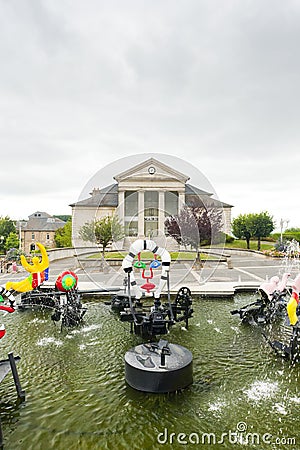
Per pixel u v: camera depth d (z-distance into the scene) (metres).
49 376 5.43
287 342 6.86
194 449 3.65
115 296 9.53
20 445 3.75
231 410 4.41
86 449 3.68
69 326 7.96
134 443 3.76
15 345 6.80
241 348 6.60
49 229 48.12
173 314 7.73
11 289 8.05
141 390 4.80
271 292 8.36
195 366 5.78
